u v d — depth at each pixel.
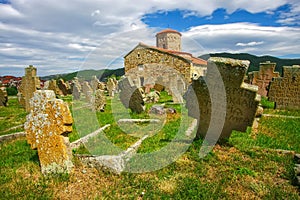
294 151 5.87
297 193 4.01
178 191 4.06
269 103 15.54
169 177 4.64
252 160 5.43
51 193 4.09
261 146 6.38
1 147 6.90
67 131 4.90
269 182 4.40
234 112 6.60
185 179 4.48
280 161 5.31
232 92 6.51
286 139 7.01
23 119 11.77
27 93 15.09
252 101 6.36
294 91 12.88
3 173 4.93
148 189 4.16
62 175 4.72
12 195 4.02
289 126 8.67
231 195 3.97
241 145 6.43
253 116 6.44
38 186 4.34
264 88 17.98
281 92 13.20
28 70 14.95
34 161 5.55
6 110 15.82
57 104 4.79
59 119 4.79
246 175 4.69
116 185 4.36
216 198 3.82
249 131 7.96
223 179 4.47
